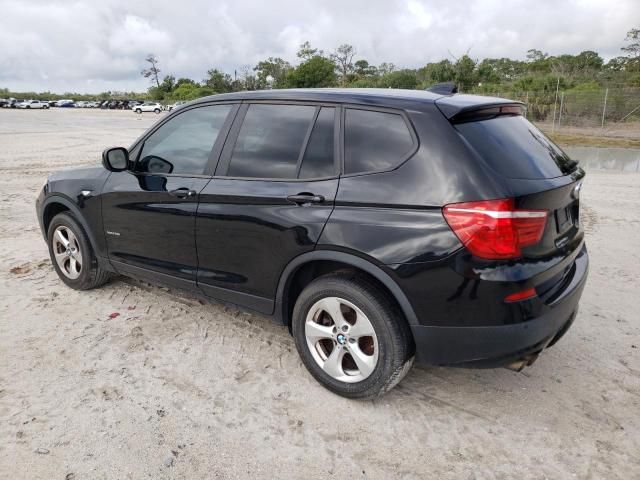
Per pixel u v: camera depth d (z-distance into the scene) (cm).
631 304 446
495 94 2828
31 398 301
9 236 635
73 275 454
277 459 259
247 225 317
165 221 364
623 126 2352
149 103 6362
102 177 410
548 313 259
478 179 247
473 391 318
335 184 287
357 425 285
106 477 245
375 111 288
